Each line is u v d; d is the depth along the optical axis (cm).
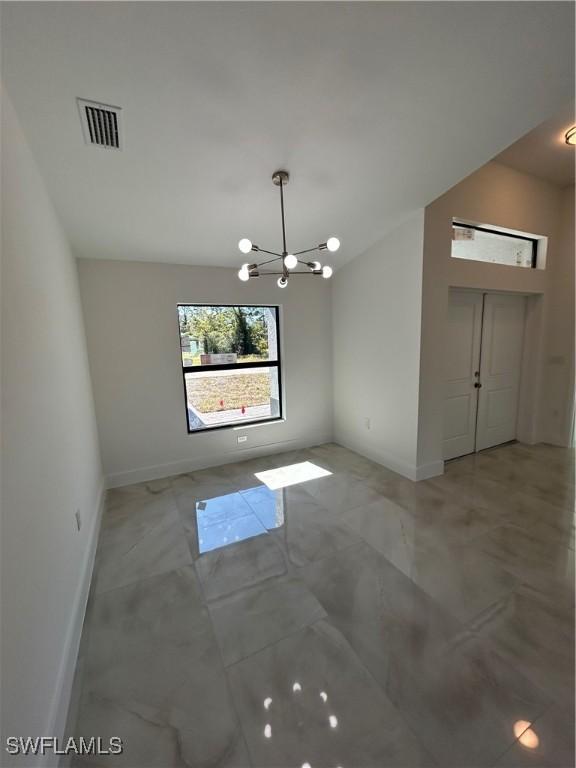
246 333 395
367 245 351
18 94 151
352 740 118
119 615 176
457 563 208
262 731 122
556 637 155
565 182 374
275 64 158
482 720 122
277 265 375
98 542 241
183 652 154
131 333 328
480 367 383
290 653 152
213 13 135
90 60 146
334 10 139
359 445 405
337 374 434
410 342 316
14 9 124
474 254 344
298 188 250
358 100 181
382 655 149
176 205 254
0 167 129
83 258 304
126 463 338
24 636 106
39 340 160
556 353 409
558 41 160
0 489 99
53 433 165
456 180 253
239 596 187
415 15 144
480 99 188
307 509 279
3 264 122
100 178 214
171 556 224
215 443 381
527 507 273
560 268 395
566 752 112
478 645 152
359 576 199
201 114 179
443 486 313
